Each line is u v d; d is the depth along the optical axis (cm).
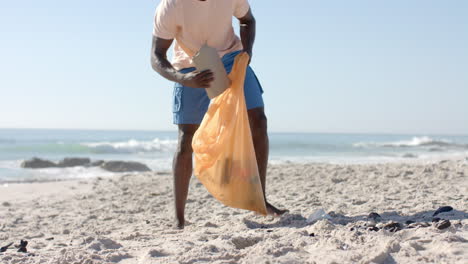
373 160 1688
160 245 263
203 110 331
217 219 378
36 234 374
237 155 300
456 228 244
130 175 897
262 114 331
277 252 215
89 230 387
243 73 301
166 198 577
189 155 338
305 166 860
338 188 543
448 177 571
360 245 219
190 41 316
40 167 1402
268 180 682
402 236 235
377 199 430
